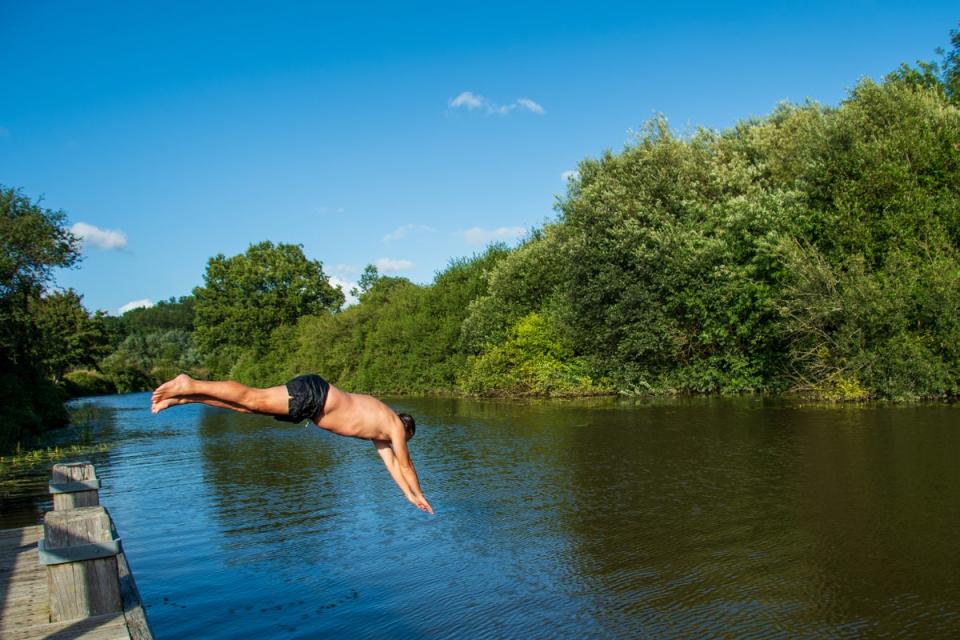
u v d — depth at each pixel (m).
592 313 27.92
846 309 21.06
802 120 27.94
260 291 68.38
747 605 6.63
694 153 28.66
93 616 5.29
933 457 12.41
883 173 21.88
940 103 23.72
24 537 8.56
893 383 20.44
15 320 27.80
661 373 27.95
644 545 8.59
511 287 33.38
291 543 9.46
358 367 46.88
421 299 42.19
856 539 8.34
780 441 15.04
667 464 13.40
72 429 28.98
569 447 16.12
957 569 7.27
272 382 58.50
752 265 24.73
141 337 112.88
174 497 13.02
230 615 6.92
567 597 7.04
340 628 6.49
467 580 7.66
